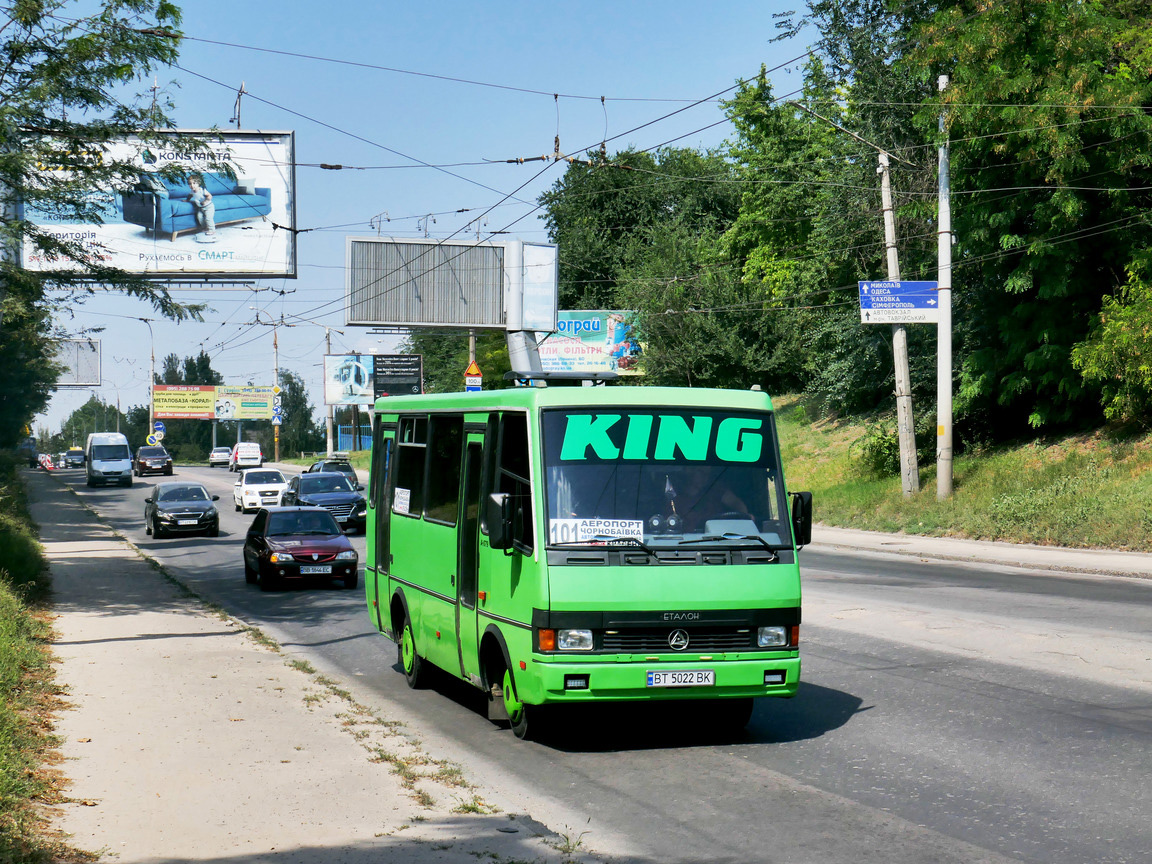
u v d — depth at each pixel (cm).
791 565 854
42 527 3669
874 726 901
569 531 829
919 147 3441
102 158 1655
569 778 764
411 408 1167
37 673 1078
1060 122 2577
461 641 974
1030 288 2919
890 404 4134
